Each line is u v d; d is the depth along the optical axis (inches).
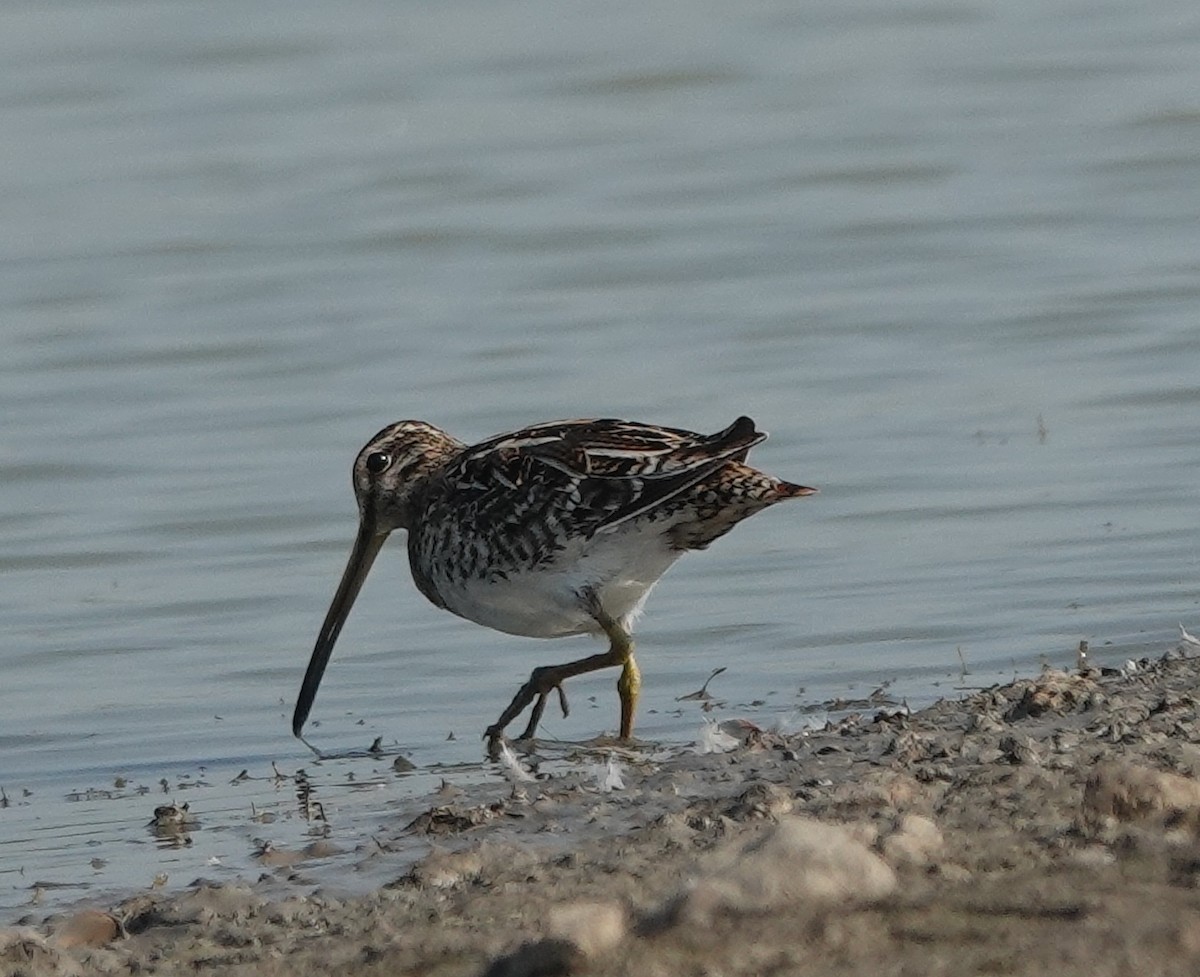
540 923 310.5
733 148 1117.1
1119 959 262.7
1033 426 731.4
